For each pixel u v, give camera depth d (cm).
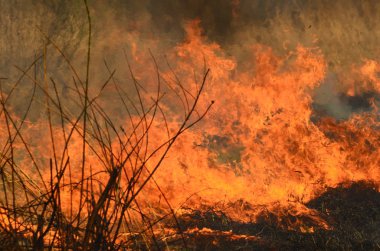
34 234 937
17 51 2873
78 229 947
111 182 935
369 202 1991
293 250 1358
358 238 1531
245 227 1658
